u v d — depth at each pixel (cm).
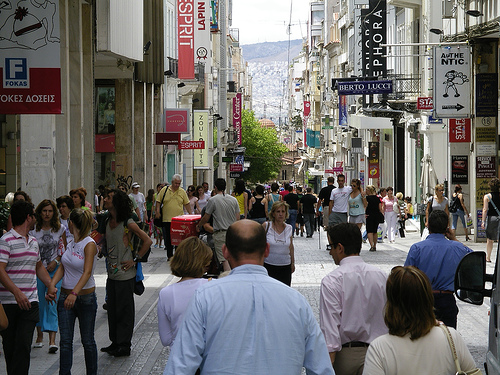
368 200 5231
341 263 1372
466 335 2559
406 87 8769
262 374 926
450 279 1698
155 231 5800
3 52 3444
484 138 5712
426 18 8112
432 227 1733
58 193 4825
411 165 9481
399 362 1009
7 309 1895
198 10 10744
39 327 2438
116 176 7319
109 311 2292
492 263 4194
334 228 1379
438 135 8006
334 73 18575
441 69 5659
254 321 941
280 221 2558
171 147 10019
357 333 1337
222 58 19000
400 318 1017
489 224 4141
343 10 16662
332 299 1340
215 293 956
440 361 1009
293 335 948
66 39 4762
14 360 1889
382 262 4531
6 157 4900
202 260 1354
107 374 2084
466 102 5659
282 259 2548
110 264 2264
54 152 4466
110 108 7719
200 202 5603
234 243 1004
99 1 5225
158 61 8231
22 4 3434
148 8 7606
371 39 9862
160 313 1338
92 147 5588
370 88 7575
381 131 11825
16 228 1906
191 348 928
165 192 4481
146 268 4341
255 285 966
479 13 5369
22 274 1884
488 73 5691
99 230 2273
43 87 3447
